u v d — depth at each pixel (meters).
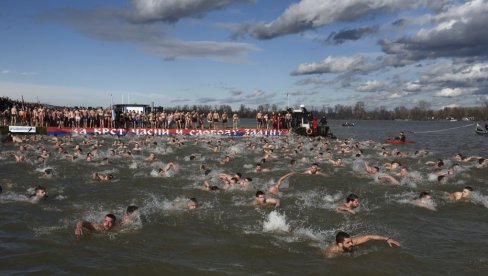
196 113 56.53
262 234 12.18
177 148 37.00
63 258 10.00
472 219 14.06
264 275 9.21
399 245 11.10
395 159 30.19
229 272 9.37
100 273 9.19
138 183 19.86
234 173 23.09
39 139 41.81
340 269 9.61
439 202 16.45
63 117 50.12
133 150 33.91
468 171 23.88
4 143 38.28
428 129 103.31
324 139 48.84
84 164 25.78
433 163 27.58
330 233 12.38
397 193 18.08
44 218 13.47
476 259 10.26
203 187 18.89
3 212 14.02
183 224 13.05
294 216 14.20
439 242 11.55
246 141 44.91
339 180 20.95
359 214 14.55
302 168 25.33
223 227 12.82
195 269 9.52
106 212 14.51
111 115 51.91
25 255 10.09
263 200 15.77
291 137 51.12
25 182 19.73
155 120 54.72
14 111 47.75
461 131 86.06
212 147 38.16
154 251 10.64
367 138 61.97
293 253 10.63
